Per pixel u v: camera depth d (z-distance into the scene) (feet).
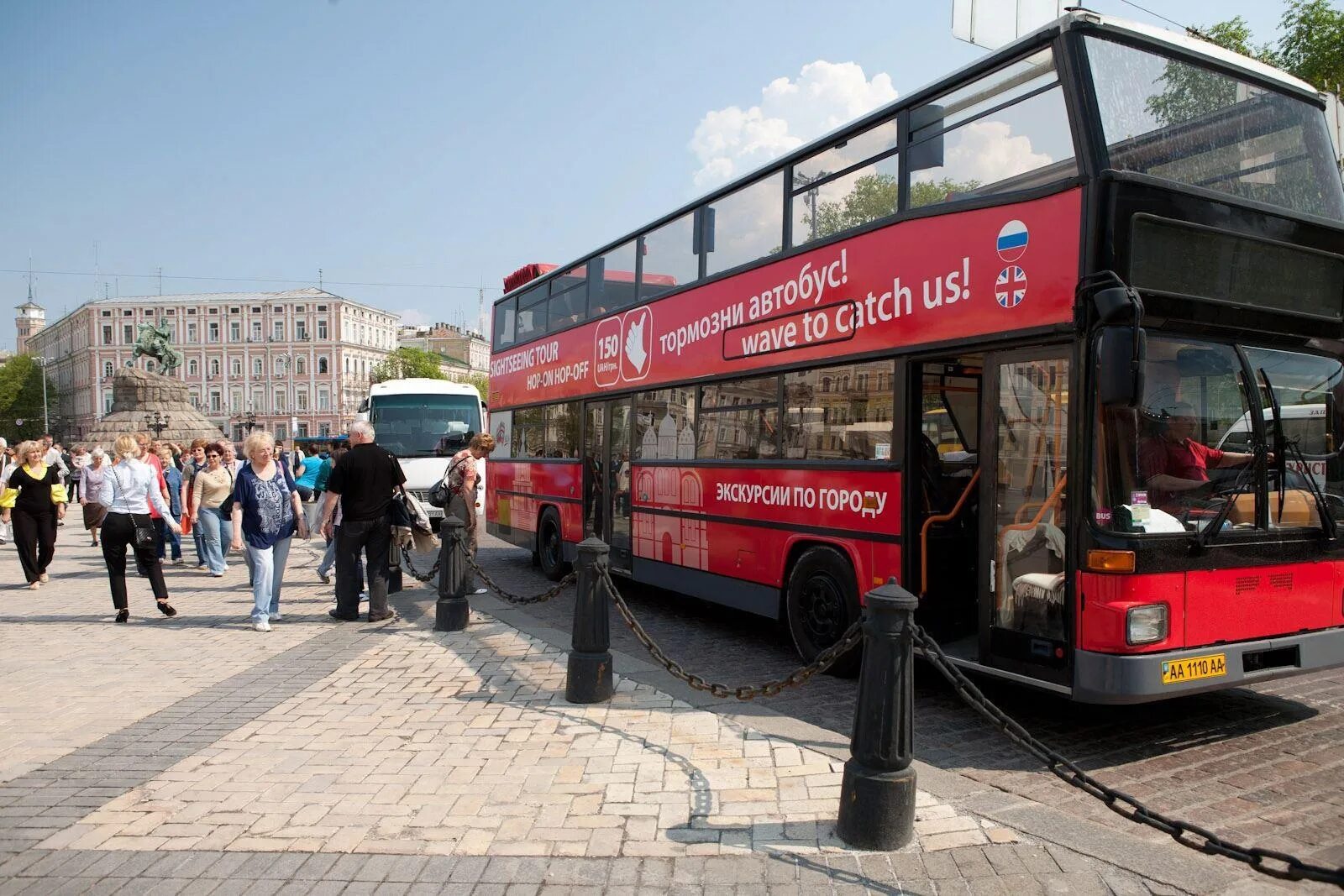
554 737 18.39
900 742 13.19
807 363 25.43
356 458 31.94
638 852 13.17
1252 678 17.85
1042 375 18.35
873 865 12.68
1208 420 18.04
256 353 376.48
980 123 20.21
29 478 42.34
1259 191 20.08
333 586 42.45
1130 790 16.40
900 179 22.49
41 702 21.84
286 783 16.14
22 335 541.34
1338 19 73.72
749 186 28.73
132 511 32.76
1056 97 18.29
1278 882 12.66
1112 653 16.63
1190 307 17.63
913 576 21.75
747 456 28.32
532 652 26.17
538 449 45.78
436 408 75.87
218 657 26.66
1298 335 19.26
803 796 15.11
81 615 34.37
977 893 11.93
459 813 14.69
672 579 32.65
